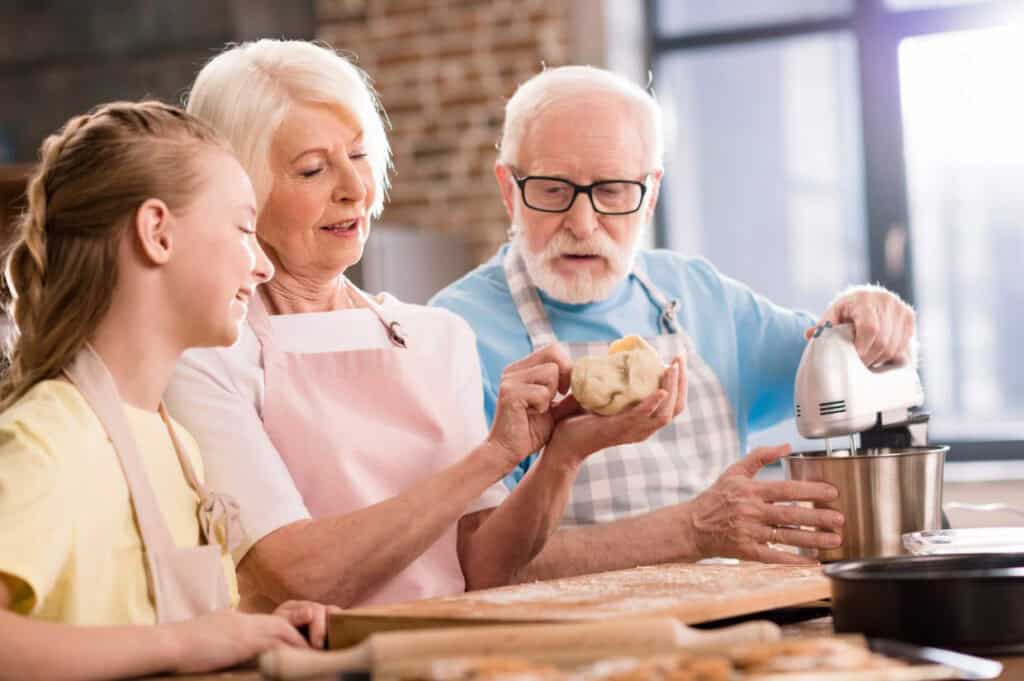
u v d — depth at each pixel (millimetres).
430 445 1987
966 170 4629
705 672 984
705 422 2488
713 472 2479
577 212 2338
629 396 1869
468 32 4723
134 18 4816
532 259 2400
